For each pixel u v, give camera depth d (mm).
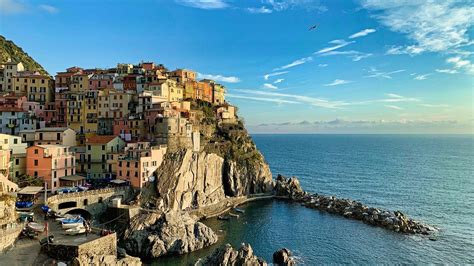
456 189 179250
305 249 92312
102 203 95750
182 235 88812
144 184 107750
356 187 184125
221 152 151750
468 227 113188
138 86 148750
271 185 160875
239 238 99688
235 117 187125
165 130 125250
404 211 133500
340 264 83500
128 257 71625
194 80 181500
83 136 127188
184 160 119812
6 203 68750
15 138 101938
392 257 87688
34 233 67812
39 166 97625
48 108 141250
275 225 112875
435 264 83875
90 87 149125
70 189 95250
